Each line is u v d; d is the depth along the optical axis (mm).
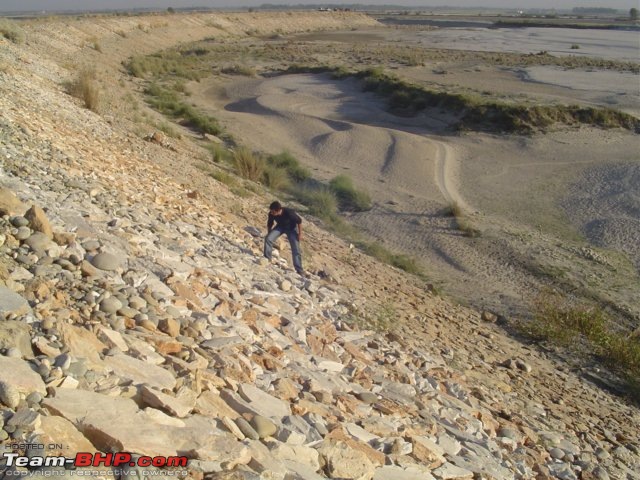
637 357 13781
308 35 121875
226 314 7586
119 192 10859
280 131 37094
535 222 24094
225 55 75250
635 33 126062
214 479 3953
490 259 20312
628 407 11977
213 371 5828
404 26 161625
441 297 16422
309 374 7008
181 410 4625
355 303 11508
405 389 8031
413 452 6188
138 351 5348
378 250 19469
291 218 12016
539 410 9984
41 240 6402
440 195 27078
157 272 7488
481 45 97188
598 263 20297
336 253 16562
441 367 9953
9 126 11125
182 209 12586
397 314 12320
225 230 12797
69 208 8297
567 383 12250
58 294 5668
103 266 6793
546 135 38406
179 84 48969
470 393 9445
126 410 4266
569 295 17750
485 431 8188
